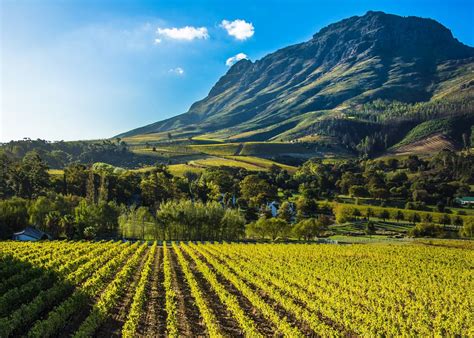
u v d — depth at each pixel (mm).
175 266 51844
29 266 42969
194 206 95312
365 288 40250
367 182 154500
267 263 52750
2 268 41000
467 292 40719
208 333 26328
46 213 87875
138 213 93812
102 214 90250
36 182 115250
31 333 23141
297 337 24891
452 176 166125
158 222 93250
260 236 103812
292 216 125062
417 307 33156
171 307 29141
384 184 150625
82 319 28750
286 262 54625
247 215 118125
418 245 81312
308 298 34375
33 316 28109
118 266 48438
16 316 25672
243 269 46250
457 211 119750
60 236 86812
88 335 24172
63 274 40156
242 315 27969
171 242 84812
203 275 45719
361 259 60781
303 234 96062
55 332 25734
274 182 164250
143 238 92875
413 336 26375
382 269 52344
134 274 44750
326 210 128125
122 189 123812
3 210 83688
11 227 83812
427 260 61938
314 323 27609
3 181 113125
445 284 44812
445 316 31906
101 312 27109
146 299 33781
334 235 105688
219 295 34656
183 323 28438
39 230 86250
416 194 134500
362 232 107750
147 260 54188
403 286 41906
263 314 30688
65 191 120000
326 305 31719
